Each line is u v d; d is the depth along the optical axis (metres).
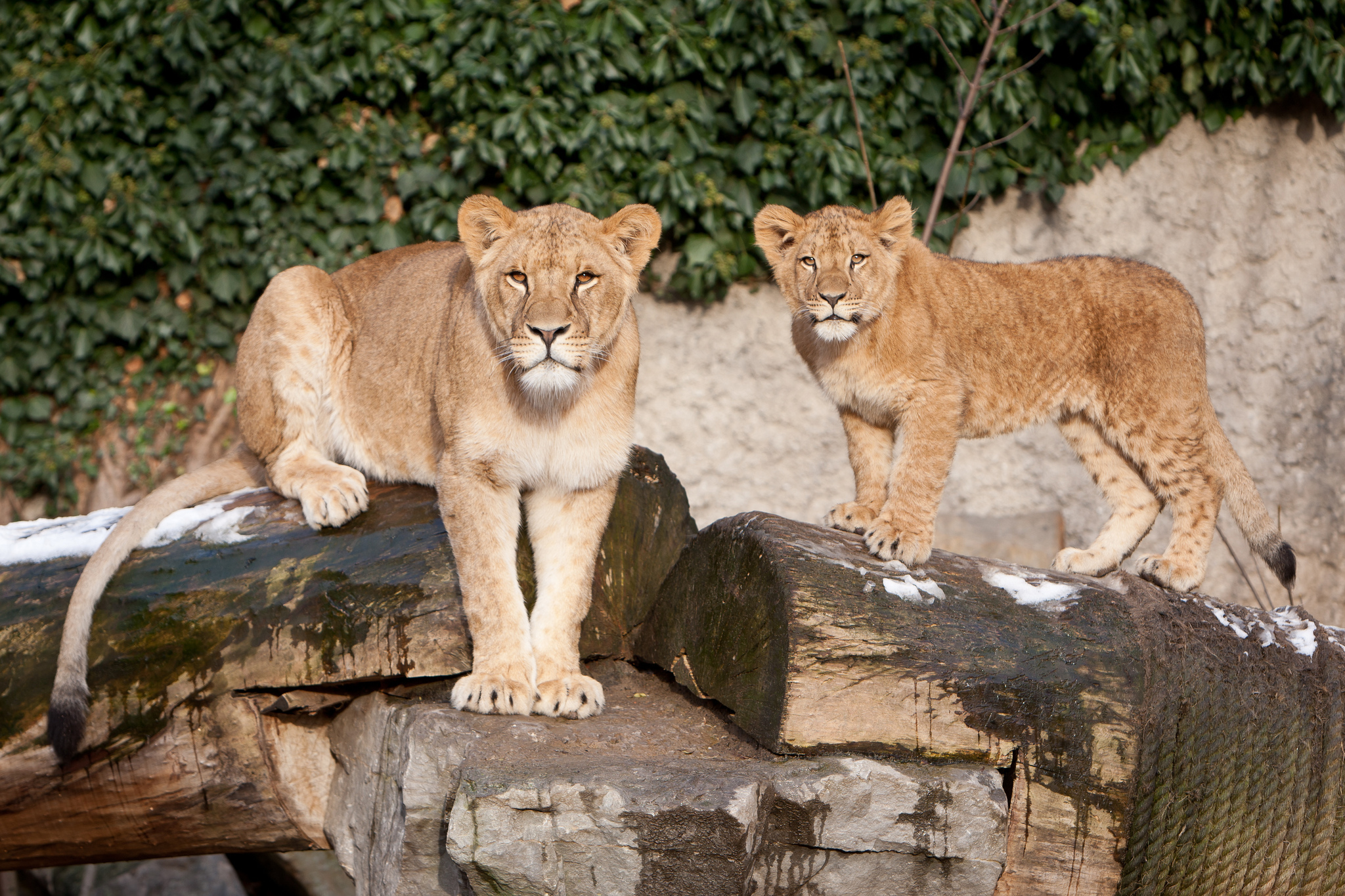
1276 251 9.93
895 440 6.21
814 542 4.81
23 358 9.83
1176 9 9.46
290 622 5.02
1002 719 4.42
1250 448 9.91
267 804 5.23
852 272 5.74
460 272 5.54
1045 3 9.21
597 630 5.60
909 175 9.46
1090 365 6.38
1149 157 9.93
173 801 5.08
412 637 4.98
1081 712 4.43
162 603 5.06
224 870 9.27
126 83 9.55
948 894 4.31
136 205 9.54
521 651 4.85
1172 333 6.20
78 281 9.79
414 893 4.41
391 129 9.49
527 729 4.59
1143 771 4.48
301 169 9.55
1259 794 4.73
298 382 5.91
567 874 4.02
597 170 9.31
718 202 9.39
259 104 9.39
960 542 9.71
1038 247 9.90
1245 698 4.72
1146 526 6.53
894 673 4.39
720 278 9.71
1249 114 9.90
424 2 9.44
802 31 9.21
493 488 4.98
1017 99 9.36
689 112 9.34
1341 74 9.27
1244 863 4.75
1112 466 6.65
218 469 5.94
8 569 5.20
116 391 9.91
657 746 4.62
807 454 9.88
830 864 4.26
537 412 4.91
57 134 9.49
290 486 5.63
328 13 9.31
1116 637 4.54
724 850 3.94
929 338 5.84
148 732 4.98
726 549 5.02
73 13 9.38
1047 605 4.65
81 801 4.98
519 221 4.95
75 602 4.91
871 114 9.45
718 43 9.30
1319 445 9.86
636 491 5.83
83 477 9.88
